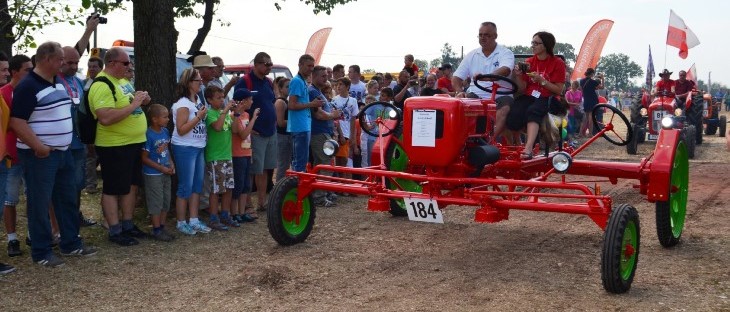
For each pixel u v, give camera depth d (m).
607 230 5.12
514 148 6.69
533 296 5.16
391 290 5.32
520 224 7.80
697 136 17.58
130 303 5.05
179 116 6.86
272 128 8.12
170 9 7.74
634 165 6.65
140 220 7.61
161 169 6.78
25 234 7.07
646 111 16.34
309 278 5.64
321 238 7.08
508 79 6.33
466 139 5.92
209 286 5.44
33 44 8.54
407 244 6.85
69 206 6.17
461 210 8.63
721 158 14.96
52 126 5.74
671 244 6.65
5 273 5.65
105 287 5.41
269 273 5.65
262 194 8.45
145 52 7.66
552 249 6.65
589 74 18.31
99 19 7.14
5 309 4.89
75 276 5.67
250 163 7.89
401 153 7.64
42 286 5.40
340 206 8.94
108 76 6.33
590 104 18.30
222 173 7.30
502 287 5.40
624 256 5.26
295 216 6.76
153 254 6.37
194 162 7.03
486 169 6.34
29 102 5.54
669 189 6.25
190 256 6.33
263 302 5.04
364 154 10.00
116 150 6.43
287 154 8.82
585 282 5.55
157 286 5.44
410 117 5.99
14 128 5.50
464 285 5.46
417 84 11.29
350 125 9.80
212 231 7.32
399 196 5.99
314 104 8.31
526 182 5.53
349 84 9.74
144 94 6.33
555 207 5.39
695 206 8.68
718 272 5.79
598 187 5.30
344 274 5.77
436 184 5.98
